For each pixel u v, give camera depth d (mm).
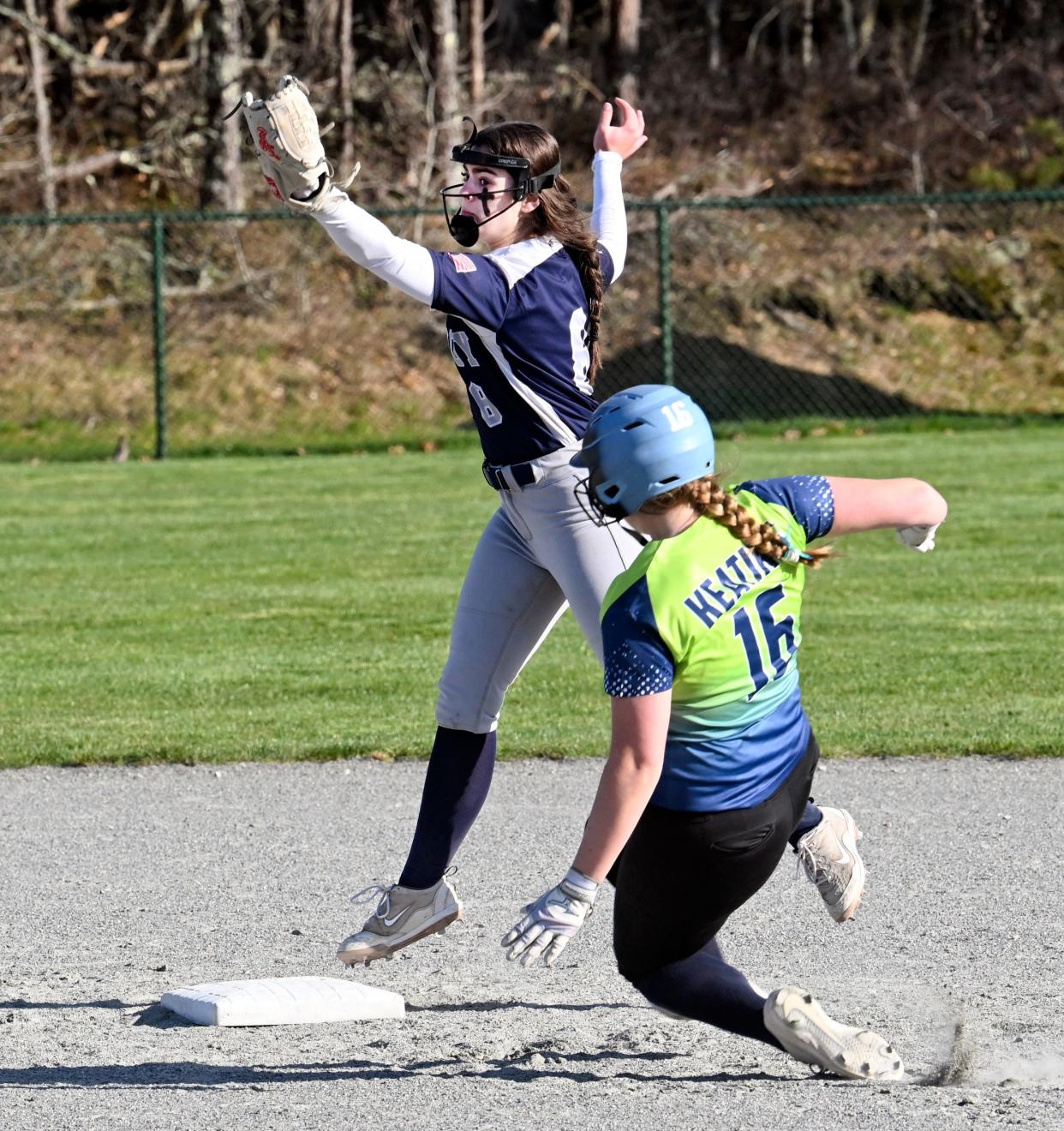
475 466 69625
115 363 84625
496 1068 14164
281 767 26672
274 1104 13188
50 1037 15164
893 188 101875
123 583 43781
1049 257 95000
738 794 12609
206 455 76562
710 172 99938
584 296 16516
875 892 19859
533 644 17125
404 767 26609
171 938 18500
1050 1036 14875
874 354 87750
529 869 21016
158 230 73500
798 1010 13266
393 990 16844
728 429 77188
